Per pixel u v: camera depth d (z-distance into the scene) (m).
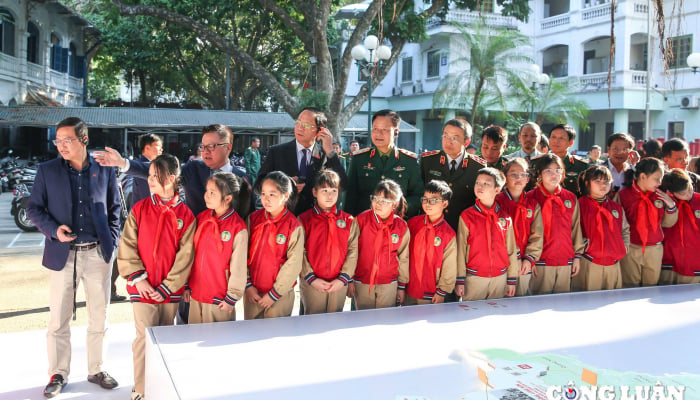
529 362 2.19
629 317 2.90
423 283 3.41
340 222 3.21
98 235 3.27
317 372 2.09
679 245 4.12
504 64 15.10
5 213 10.79
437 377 2.06
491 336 2.55
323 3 8.53
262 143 17.86
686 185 4.04
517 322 2.79
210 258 2.94
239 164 16.64
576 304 3.19
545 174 3.73
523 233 3.70
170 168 2.92
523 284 3.73
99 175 3.33
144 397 2.85
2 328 4.31
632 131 19.36
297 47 19.02
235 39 17.70
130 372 3.55
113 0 9.30
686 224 4.11
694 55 11.53
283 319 2.83
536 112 16.91
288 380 2.01
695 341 2.52
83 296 5.21
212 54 19.44
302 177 3.65
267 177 3.03
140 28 19.14
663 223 4.11
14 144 19.08
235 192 3.00
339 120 9.15
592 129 20.12
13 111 14.77
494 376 2.03
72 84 21.80
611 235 3.82
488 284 3.48
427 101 20.08
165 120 15.40
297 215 3.61
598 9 18.30
